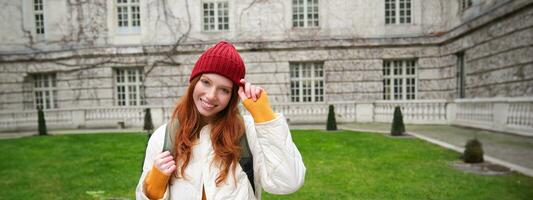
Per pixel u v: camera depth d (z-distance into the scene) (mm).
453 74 17250
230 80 1692
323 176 6555
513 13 12406
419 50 18406
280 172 1631
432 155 8320
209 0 19734
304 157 8414
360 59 18688
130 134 14320
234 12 19344
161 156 1665
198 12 19438
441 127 14656
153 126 17547
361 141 10852
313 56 18859
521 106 11047
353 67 18719
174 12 19469
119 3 19984
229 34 19453
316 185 5965
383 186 5820
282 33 19234
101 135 14125
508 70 12797
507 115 11734
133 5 20047
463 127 14445
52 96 20266
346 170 6996
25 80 19984
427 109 16031
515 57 12352
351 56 18703
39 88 20344
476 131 12922
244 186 1706
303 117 18078
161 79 19203
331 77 18812
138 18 20188
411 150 9055
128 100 19922
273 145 1643
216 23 19750
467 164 7277
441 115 15781
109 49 19141
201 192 1685
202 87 1698
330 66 18812
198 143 1743
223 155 1672
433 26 18688
